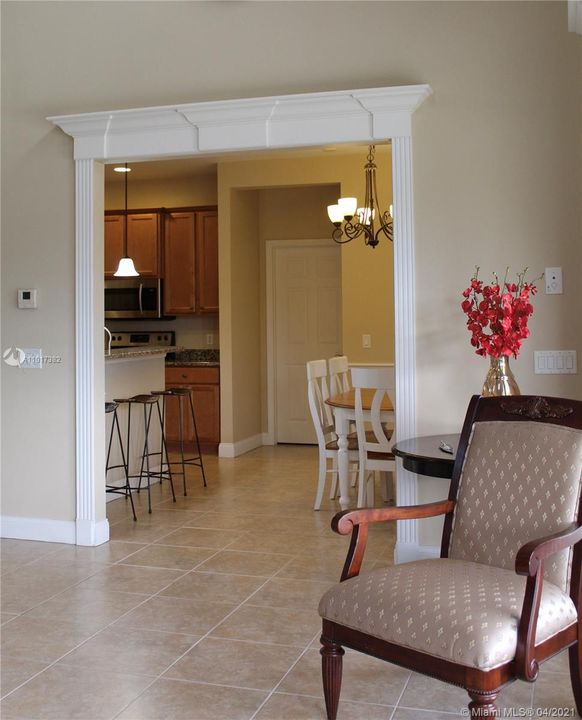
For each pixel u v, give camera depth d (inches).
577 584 94.3
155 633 127.9
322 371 222.8
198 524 199.2
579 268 149.3
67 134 179.2
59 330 182.1
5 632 128.7
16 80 184.4
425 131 156.9
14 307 185.6
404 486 158.6
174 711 101.6
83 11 180.1
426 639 84.2
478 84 154.1
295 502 222.8
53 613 137.2
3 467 188.1
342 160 283.4
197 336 329.1
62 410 182.4
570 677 104.9
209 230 311.0
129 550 176.6
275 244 324.8
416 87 151.9
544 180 150.9
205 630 129.1
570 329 150.0
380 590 92.3
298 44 166.2
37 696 106.0
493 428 107.3
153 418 257.1
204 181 320.8
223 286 295.9
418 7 157.9
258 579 155.3
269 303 327.0
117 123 174.1
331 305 321.7
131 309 318.3
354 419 206.7
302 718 99.4
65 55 181.6
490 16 153.3
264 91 168.7
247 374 313.1
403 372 157.8
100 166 181.6
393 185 157.9
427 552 158.4
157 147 173.5
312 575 157.5
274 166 288.7
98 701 104.4
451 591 89.7
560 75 149.6
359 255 283.3
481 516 104.0
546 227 151.0
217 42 171.8
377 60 160.9
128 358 232.7
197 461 289.9
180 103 174.6
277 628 129.8
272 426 328.5
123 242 319.0
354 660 118.0
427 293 157.1
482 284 154.0
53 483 183.8
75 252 179.8
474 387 155.3
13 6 184.4
